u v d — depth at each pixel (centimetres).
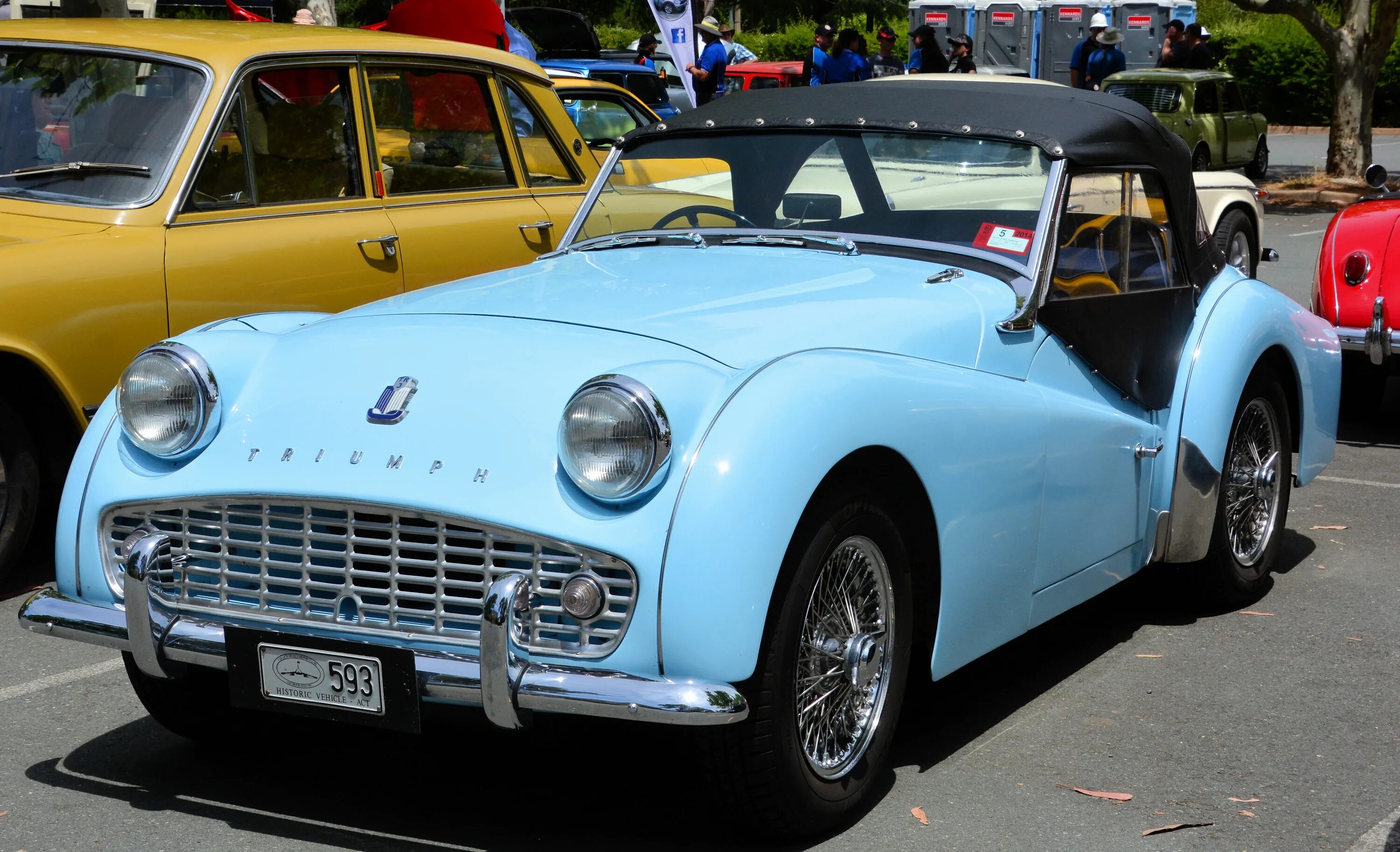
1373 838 312
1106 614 473
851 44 1836
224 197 509
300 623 294
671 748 361
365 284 545
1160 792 335
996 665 425
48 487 480
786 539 275
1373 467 675
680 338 308
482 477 281
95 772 344
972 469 329
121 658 427
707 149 434
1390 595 493
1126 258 417
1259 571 481
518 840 310
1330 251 707
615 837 312
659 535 271
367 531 290
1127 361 405
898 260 388
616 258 404
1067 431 369
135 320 474
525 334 314
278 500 292
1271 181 2102
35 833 310
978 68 2778
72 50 532
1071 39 2698
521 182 619
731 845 308
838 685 309
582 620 273
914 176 402
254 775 344
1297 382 486
